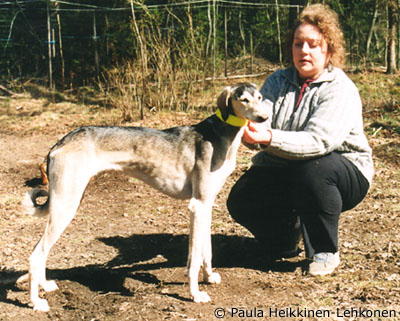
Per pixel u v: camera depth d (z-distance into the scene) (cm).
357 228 519
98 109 1162
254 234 467
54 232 362
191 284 370
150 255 470
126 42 1434
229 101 371
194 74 1190
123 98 1070
